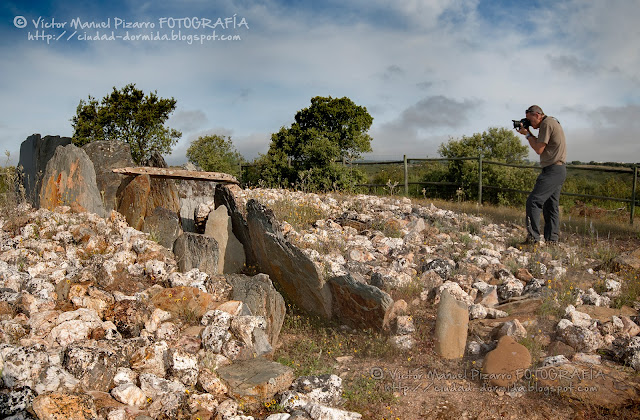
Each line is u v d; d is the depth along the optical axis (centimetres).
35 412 308
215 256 591
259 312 493
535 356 450
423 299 570
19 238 613
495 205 1443
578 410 367
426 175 1647
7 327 398
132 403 346
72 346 373
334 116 1614
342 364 459
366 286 511
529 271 666
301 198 1032
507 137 1773
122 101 1410
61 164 734
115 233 667
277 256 586
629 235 916
